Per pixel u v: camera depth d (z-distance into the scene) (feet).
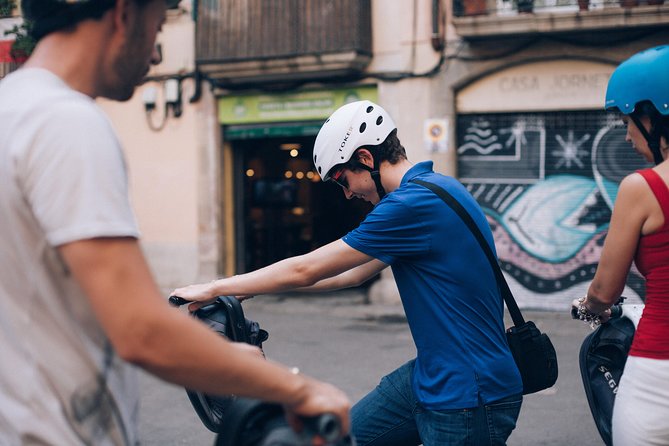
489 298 7.39
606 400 7.76
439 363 7.27
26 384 4.09
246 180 41.19
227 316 7.04
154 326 3.82
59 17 4.32
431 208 7.25
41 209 3.85
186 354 3.86
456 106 34.37
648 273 6.53
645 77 6.59
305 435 4.32
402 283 7.54
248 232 41.83
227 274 39.45
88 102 4.10
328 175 8.16
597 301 7.12
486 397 7.14
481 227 7.50
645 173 6.49
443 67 34.06
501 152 34.17
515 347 7.63
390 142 8.04
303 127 37.24
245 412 4.72
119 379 4.36
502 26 31.78
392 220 7.22
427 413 7.35
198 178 38.78
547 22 31.22
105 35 4.40
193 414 18.51
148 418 18.22
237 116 38.17
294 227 43.47
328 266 7.24
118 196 3.94
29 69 4.28
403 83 34.76
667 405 6.36
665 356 6.38
